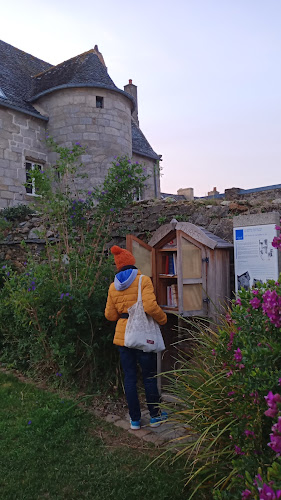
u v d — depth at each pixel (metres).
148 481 2.74
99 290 4.91
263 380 2.05
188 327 4.53
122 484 2.72
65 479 2.81
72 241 5.50
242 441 2.31
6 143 12.24
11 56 15.98
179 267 4.13
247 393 2.23
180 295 4.10
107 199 5.36
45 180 5.40
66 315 4.64
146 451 3.18
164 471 2.86
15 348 5.66
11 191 12.28
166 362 4.60
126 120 14.02
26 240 8.15
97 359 4.60
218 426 2.58
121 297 3.76
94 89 13.24
